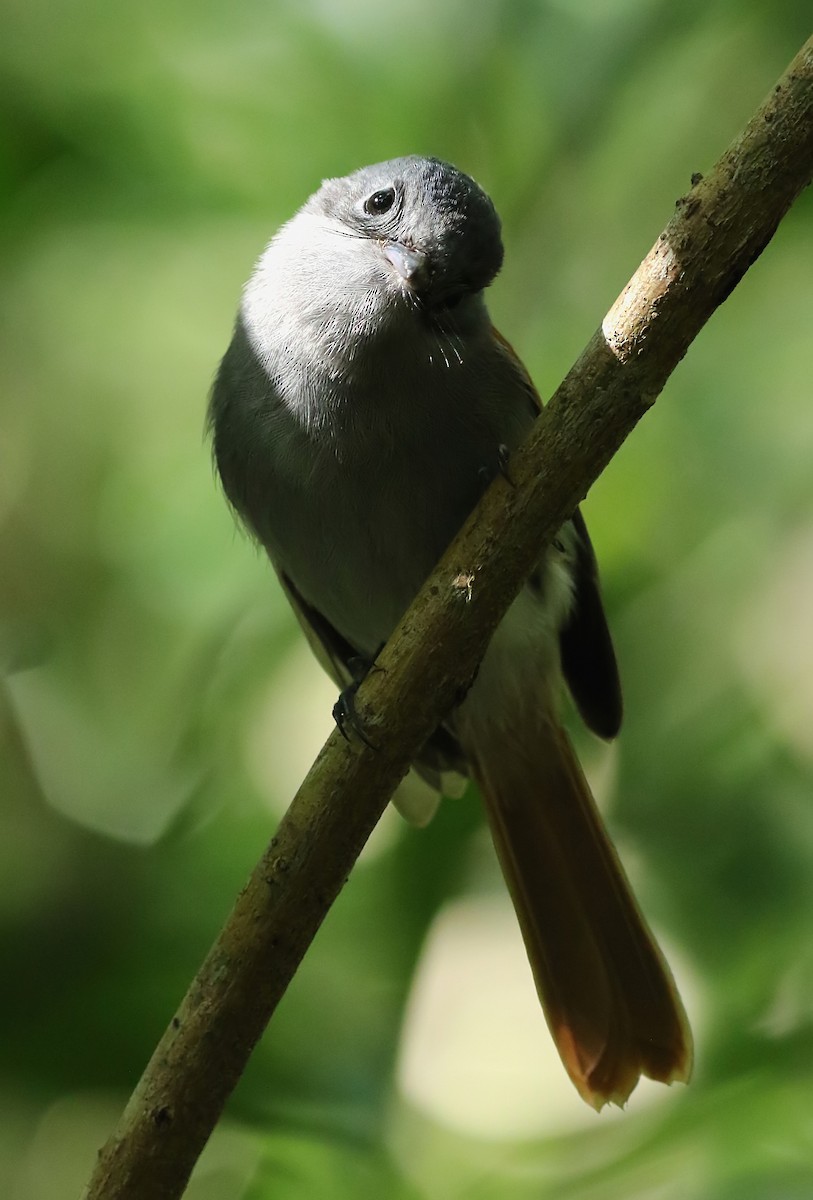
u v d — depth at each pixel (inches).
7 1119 346.3
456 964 447.5
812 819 370.6
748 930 357.7
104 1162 245.3
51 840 409.4
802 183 230.8
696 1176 296.5
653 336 236.8
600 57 390.3
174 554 410.0
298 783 394.9
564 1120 361.1
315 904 251.9
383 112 402.6
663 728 378.9
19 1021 338.0
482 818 370.0
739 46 411.8
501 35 395.9
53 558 459.5
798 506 395.2
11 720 429.1
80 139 409.4
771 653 388.5
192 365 453.4
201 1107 246.1
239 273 424.5
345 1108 315.6
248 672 384.8
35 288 436.1
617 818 374.0
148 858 384.2
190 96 407.8
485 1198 309.6
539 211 405.4
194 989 249.1
